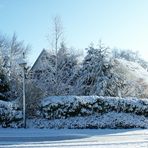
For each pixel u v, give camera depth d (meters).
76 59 33.50
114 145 13.80
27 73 28.95
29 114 23.70
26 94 23.73
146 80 38.34
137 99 26.16
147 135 18.62
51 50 31.14
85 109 24.09
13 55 48.78
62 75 30.12
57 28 31.28
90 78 31.20
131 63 43.16
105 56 31.66
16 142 15.01
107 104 24.83
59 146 13.46
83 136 17.84
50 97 24.14
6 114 21.81
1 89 26.67
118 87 31.00
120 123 23.19
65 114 23.61
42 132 19.58
